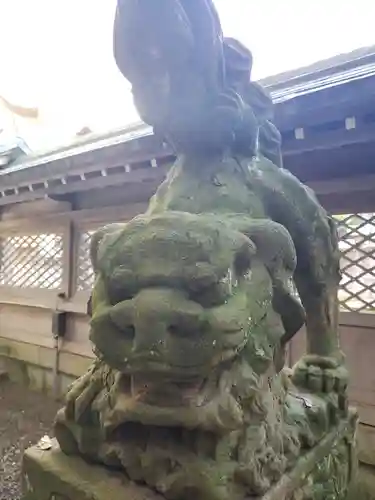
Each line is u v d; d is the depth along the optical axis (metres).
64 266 4.20
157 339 0.65
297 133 1.98
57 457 0.89
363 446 2.47
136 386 0.71
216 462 0.74
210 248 0.70
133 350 0.66
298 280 1.16
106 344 0.69
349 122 1.83
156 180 2.94
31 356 4.56
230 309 0.70
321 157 2.47
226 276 0.71
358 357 2.52
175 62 0.81
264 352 0.82
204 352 0.66
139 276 0.68
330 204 2.57
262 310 0.80
